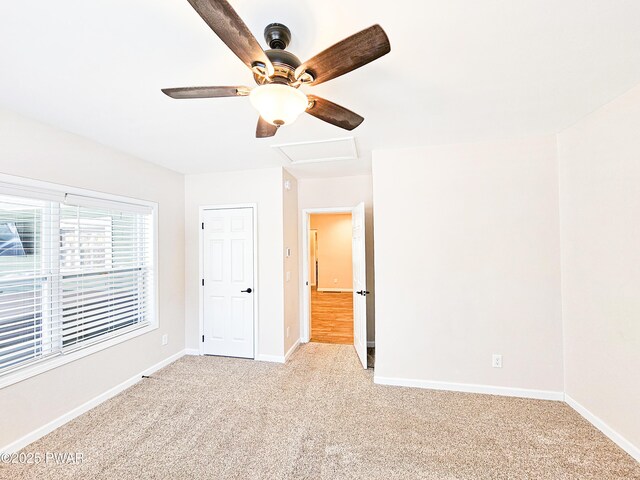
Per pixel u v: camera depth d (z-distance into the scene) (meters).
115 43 1.35
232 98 1.86
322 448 1.99
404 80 1.69
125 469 1.82
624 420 1.95
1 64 1.50
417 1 1.14
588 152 2.22
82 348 2.46
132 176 3.01
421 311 2.84
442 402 2.56
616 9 1.18
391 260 2.91
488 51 1.44
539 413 2.37
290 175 3.89
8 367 2.00
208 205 3.73
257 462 1.87
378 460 1.88
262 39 1.32
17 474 1.78
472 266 2.74
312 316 5.89
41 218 2.23
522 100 1.96
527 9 1.18
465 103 1.98
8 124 2.00
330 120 1.61
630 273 1.89
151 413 2.43
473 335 2.73
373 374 3.16
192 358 3.62
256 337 3.58
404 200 2.88
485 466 1.82
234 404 2.55
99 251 2.69
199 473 1.78
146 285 3.25
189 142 2.65
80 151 2.48
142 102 1.91
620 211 1.96
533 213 2.62
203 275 3.74
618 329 1.99
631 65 1.57
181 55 1.44
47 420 2.18
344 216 8.97
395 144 2.78
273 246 3.55
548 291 2.59
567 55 1.48
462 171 2.76
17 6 1.12
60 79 1.64
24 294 2.14
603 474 1.75
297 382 2.97
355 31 1.30
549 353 2.58
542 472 1.77
